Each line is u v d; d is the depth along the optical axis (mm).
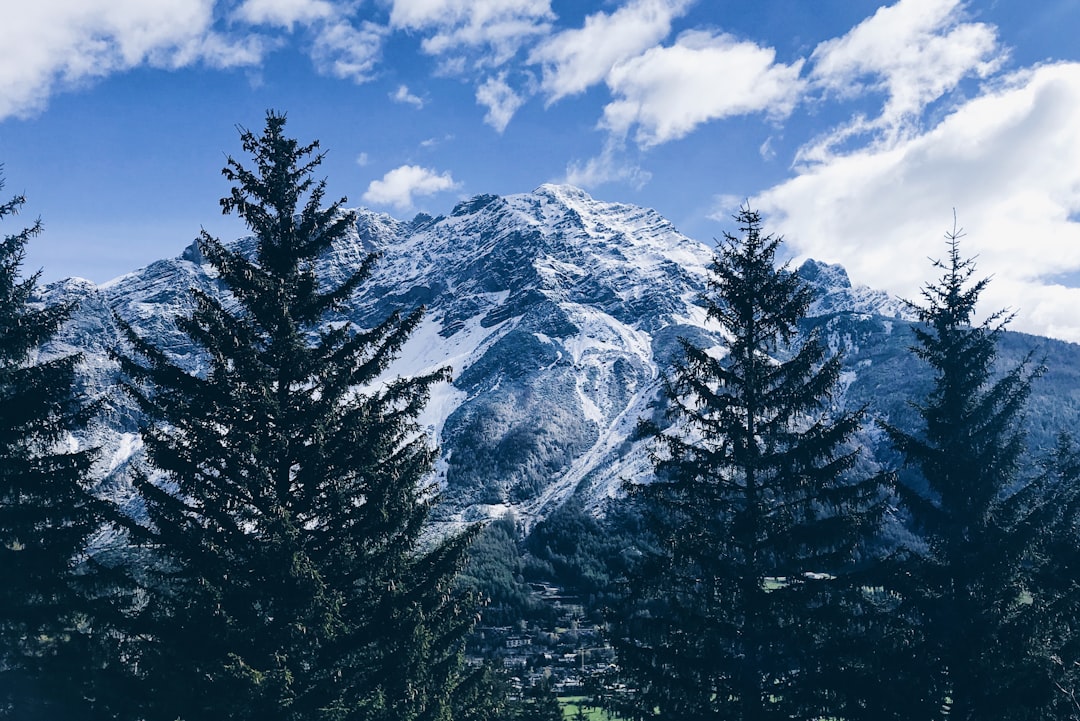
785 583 22328
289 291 20953
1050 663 20750
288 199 21500
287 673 16047
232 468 18766
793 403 22047
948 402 24922
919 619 23188
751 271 23875
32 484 20328
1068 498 24453
